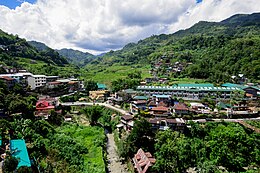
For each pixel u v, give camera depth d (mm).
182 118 88312
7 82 111938
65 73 192000
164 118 85875
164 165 58281
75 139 77625
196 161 64000
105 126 99312
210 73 163125
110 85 167500
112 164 67625
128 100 120688
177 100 113375
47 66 197250
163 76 176000
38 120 78812
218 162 63094
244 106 97688
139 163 61594
